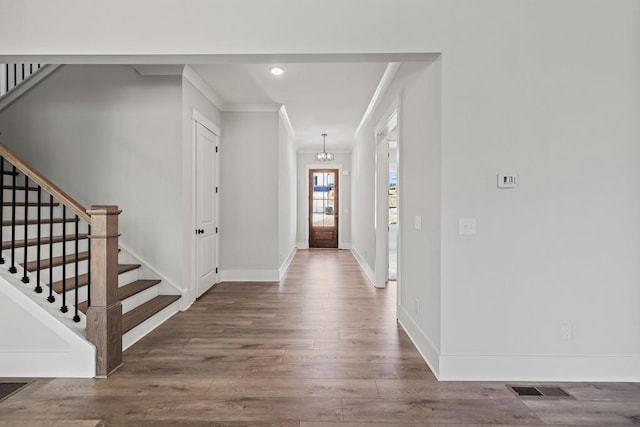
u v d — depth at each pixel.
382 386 2.38
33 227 3.27
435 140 2.59
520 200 2.49
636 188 2.48
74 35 2.45
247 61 2.60
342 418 2.02
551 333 2.50
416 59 2.58
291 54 2.48
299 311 4.05
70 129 3.98
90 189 3.99
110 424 1.95
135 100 3.98
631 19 2.47
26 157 3.99
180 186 3.99
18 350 2.46
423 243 2.89
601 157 2.48
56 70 3.98
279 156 5.66
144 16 2.46
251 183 5.59
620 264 2.48
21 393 2.25
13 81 4.26
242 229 5.63
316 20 2.47
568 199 2.49
